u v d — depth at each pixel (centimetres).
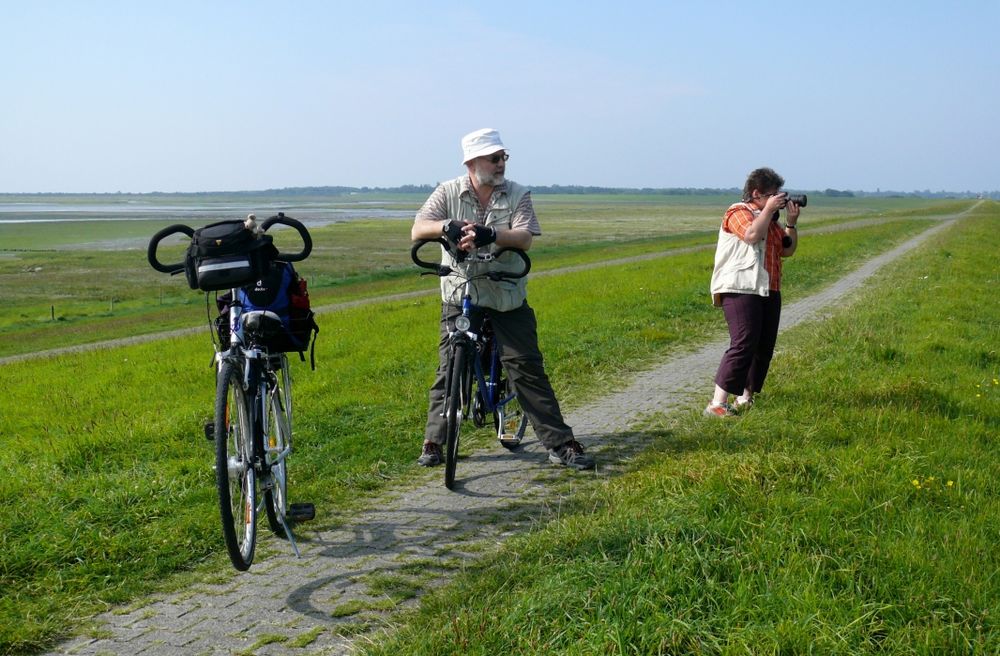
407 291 3647
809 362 870
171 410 800
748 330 650
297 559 432
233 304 431
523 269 555
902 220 6881
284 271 445
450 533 461
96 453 619
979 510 431
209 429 410
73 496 509
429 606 359
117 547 438
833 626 308
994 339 1037
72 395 1034
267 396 450
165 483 534
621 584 338
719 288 658
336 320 1781
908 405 660
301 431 666
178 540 449
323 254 6519
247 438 416
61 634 358
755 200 655
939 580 343
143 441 656
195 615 372
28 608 376
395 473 572
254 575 414
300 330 454
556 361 949
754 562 359
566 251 5712
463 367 537
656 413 720
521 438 621
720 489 442
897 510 424
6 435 789
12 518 471
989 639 305
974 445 556
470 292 548
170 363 1274
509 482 547
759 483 460
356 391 824
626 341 1089
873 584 344
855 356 887
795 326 1224
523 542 420
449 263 559
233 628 359
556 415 573
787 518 404
